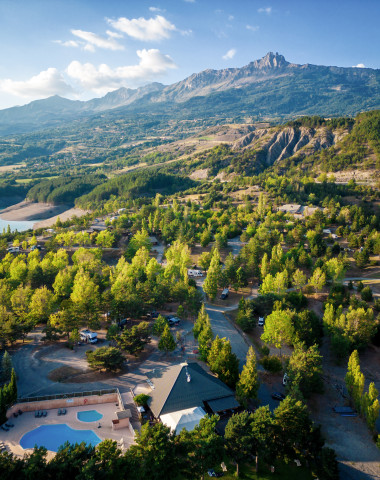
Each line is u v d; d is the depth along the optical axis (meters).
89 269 146.62
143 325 90.69
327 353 97.75
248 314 106.00
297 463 58.72
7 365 77.56
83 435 62.94
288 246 188.00
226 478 55.09
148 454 50.44
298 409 58.38
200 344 88.31
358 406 72.44
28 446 59.69
